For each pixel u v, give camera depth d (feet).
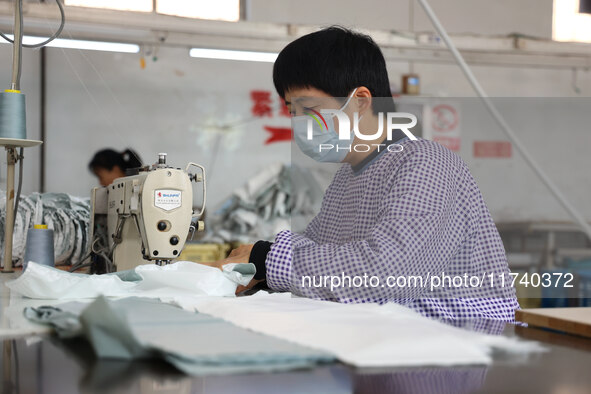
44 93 22.91
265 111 25.58
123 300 4.17
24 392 2.03
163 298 4.52
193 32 22.26
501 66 28.30
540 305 9.70
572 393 2.09
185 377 2.21
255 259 5.65
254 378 2.21
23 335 3.12
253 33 22.61
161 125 24.47
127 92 24.06
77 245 8.47
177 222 6.66
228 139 25.25
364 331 2.76
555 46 26.07
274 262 4.75
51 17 20.47
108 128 23.75
